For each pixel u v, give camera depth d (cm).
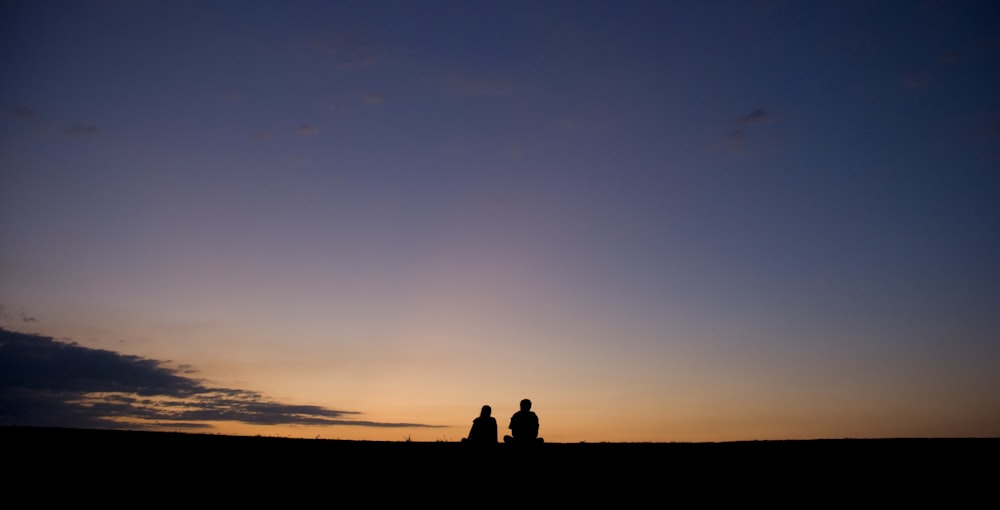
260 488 1741
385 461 2045
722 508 1638
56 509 1488
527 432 2180
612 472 1942
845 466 1920
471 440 2197
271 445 2169
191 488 1702
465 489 1812
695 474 1917
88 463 1833
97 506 1523
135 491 1648
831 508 1609
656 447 2222
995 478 1758
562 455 2130
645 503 1684
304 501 1662
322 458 2041
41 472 1730
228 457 1998
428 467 1991
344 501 1680
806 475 1864
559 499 1730
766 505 1647
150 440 2131
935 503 1609
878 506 1606
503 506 1677
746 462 2009
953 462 1906
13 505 1493
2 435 2080
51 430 2178
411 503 1683
